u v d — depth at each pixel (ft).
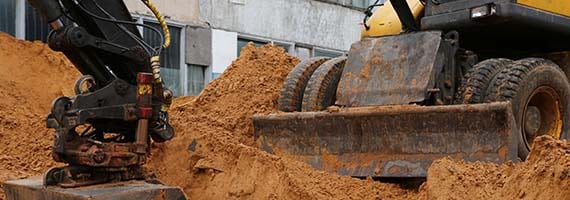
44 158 23.89
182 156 21.43
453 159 19.08
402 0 22.95
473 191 17.39
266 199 18.99
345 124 20.65
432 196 17.79
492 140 18.62
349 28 68.74
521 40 24.86
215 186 20.34
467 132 18.95
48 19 16.08
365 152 20.52
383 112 19.83
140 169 16.35
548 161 16.20
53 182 15.53
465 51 22.81
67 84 35.14
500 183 17.33
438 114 19.15
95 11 16.35
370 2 70.44
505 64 21.81
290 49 63.00
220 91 29.12
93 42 16.10
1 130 25.44
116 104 15.87
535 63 21.61
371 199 19.30
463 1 22.48
